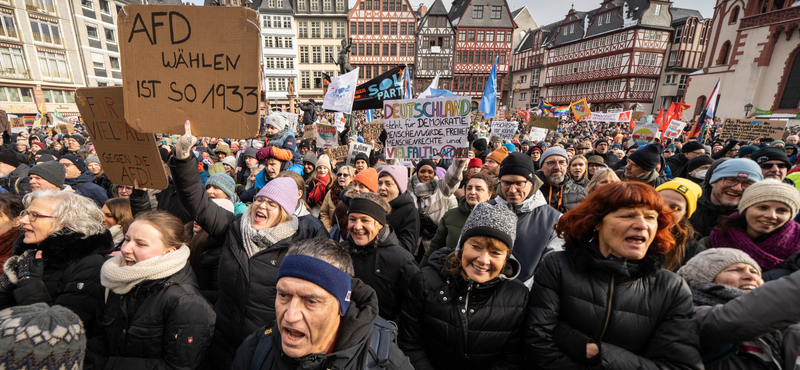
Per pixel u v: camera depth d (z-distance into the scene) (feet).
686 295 4.59
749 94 91.56
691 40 119.14
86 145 24.72
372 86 20.77
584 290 4.85
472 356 5.36
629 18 122.72
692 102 108.78
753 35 90.58
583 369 4.63
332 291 3.29
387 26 144.15
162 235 5.14
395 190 9.66
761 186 6.17
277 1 138.21
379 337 3.99
